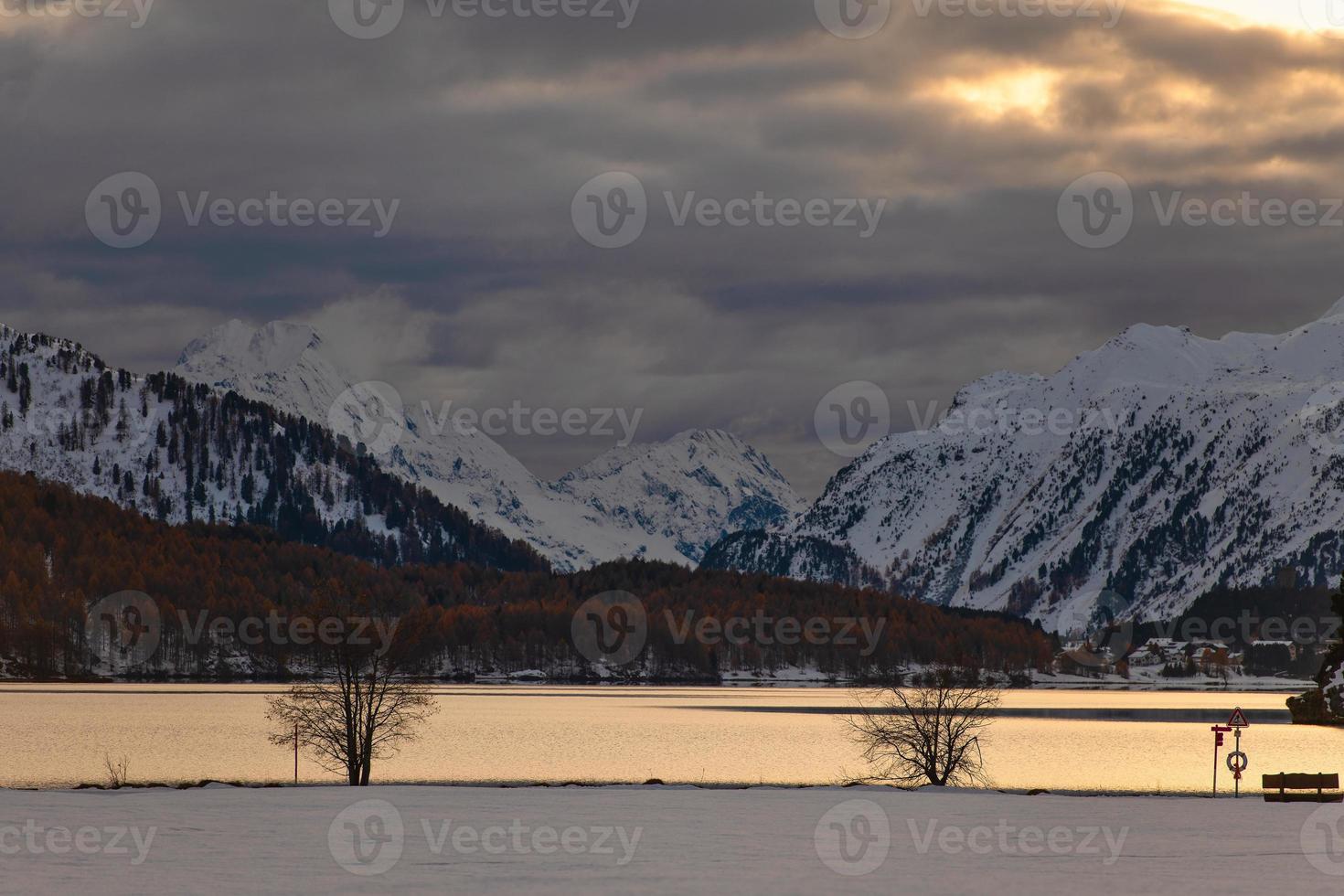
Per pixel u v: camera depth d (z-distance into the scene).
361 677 88.62
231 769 116.62
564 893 44.62
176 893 43.75
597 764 125.75
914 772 96.94
